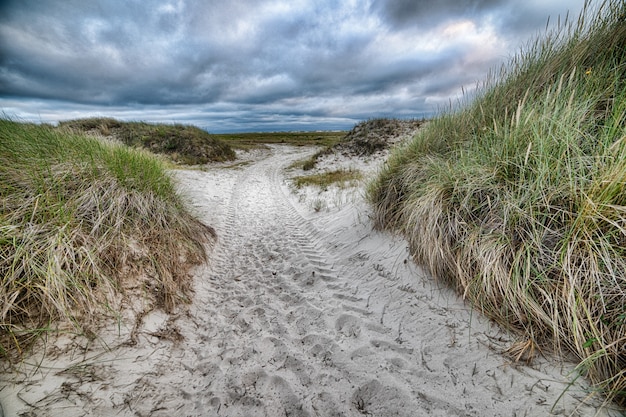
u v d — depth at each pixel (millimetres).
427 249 2553
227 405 1717
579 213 1717
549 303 1690
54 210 2414
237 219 6477
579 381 1435
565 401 1362
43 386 1468
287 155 25812
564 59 2982
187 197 5473
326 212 6105
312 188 9375
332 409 1638
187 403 1729
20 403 1354
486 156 2643
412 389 1669
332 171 12820
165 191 4273
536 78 3133
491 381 1584
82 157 3408
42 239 2100
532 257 1851
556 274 1739
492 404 1470
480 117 3486
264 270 3828
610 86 2301
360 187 7379
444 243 2428
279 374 1935
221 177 11711
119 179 3447
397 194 3744
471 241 2180
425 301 2359
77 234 2334
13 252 1915
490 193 2414
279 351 2176
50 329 1722
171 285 2791
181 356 2148
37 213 2332
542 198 1982
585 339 1492
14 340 1583
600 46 2775
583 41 2936
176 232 3600
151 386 1766
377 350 2027
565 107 2238
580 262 1687
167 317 2480
